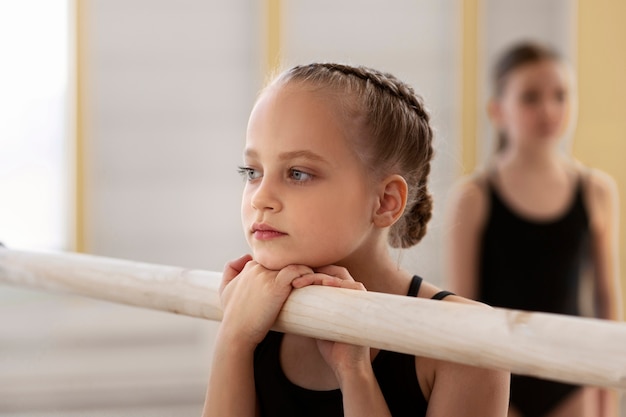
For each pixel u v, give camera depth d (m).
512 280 2.64
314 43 3.98
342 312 0.90
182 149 3.90
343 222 1.06
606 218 2.70
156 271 1.17
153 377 3.71
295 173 1.06
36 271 1.35
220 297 1.07
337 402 1.12
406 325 0.83
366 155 1.10
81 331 3.67
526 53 2.66
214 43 3.90
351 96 1.11
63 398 3.63
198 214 3.93
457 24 4.08
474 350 0.78
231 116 3.93
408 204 1.21
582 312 2.70
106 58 3.80
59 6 3.73
